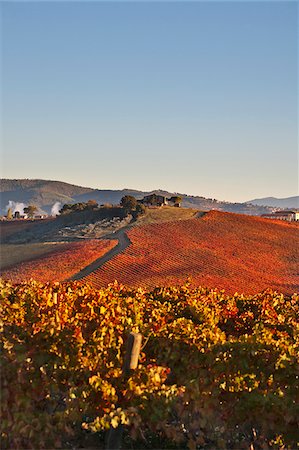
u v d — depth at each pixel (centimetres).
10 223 12462
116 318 991
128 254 7719
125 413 768
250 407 864
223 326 1225
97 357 866
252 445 864
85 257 7575
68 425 824
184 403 862
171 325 990
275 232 10019
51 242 9056
